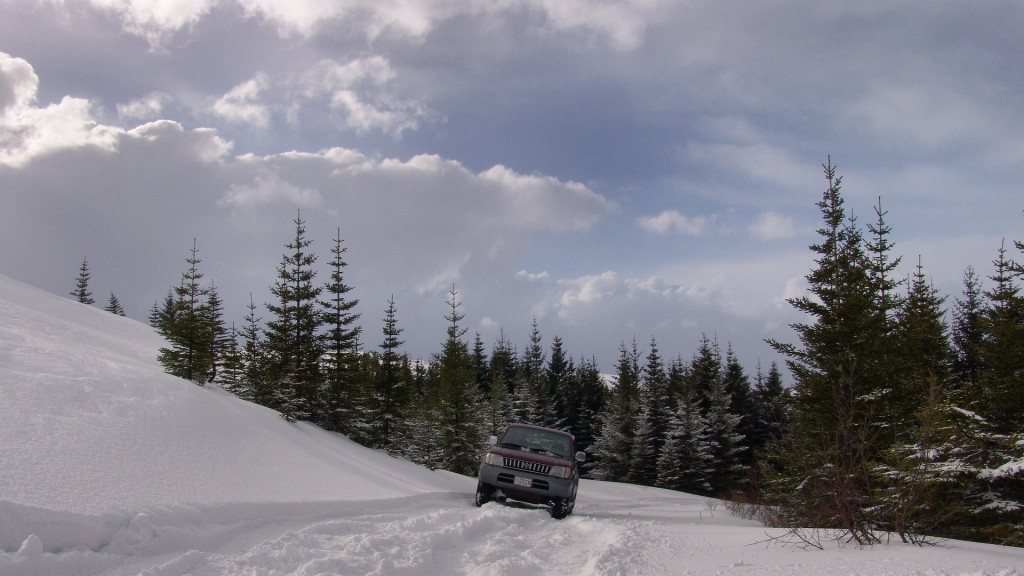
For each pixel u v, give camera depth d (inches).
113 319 1727.4
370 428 1128.8
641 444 1940.2
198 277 1520.7
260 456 433.1
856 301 716.0
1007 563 180.7
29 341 558.6
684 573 198.4
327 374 1091.9
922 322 919.7
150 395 479.2
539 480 427.5
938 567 176.1
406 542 241.9
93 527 190.9
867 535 252.8
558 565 234.8
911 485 268.4
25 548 161.3
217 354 1249.4
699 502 1055.6
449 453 1290.6
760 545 260.2
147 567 181.5
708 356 2263.8
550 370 2871.6
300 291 1052.5
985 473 410.9
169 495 255.6
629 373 2290.8
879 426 594.2
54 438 299.3
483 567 217.6
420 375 2429.9
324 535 246.4
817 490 335.0
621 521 374.0
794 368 741.3
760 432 2092.8
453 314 1689.2
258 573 182.7
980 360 914.7
